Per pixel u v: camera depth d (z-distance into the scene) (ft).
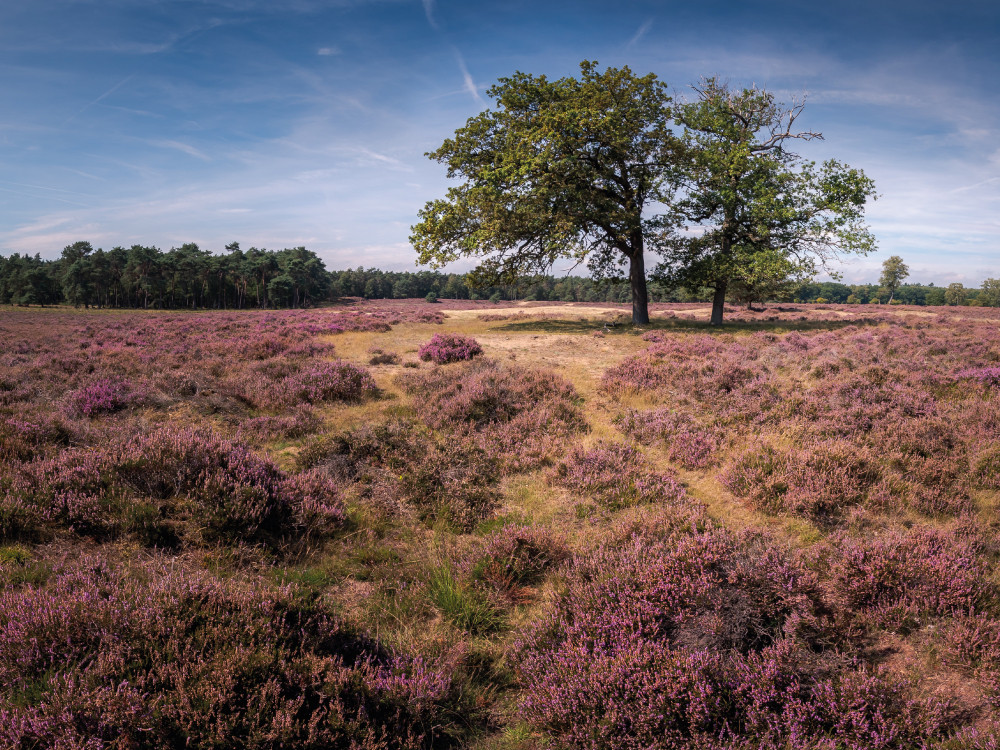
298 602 11.68
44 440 21.79
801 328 82.69
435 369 44.75
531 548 16.62
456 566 15.81
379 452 24.66
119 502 15.99
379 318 107.96
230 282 355.56
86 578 11.80
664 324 91.76
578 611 12.88
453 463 23.98
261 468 18.60
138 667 9.41
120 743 8.03
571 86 85.10
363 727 9.32
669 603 12.64
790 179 81.87
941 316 108.68
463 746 10.06
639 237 90.63
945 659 11.98
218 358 48.57
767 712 9.83
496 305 248.11
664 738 9.30
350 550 16.66
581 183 84.53
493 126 86.58
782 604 12.91
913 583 13.89
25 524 14.55
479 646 12.82
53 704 8.30
